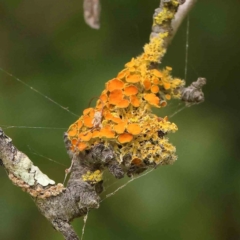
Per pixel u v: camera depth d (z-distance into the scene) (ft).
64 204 1.29
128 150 1.29
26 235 1.71
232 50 1.85
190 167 1.68
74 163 1.31
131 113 1.31
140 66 1.34
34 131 1.72
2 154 1.29
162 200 1.66
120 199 1.68
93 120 1.30
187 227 1.66
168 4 1.36
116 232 1.67
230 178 1.71
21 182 1.29
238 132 1.82
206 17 1.86
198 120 1.80
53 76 1.84
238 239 1.68
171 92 1.36
